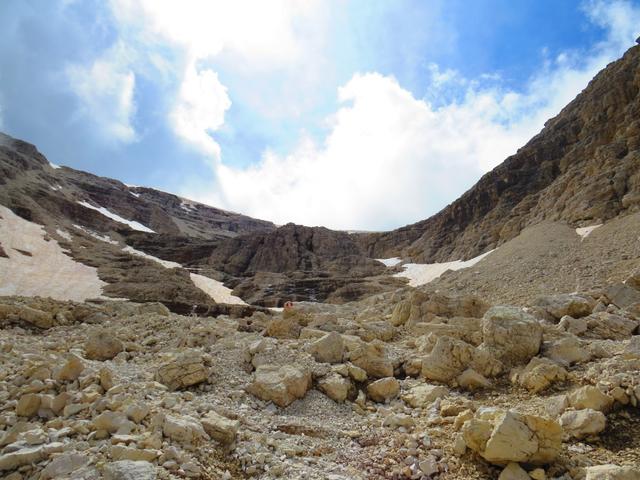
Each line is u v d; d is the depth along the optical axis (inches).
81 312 862.5
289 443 348.2
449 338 546.0
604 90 3585.1
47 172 5659.5
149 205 6781.5
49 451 262.7
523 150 4227.4
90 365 462.0
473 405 426.0
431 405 446.0
